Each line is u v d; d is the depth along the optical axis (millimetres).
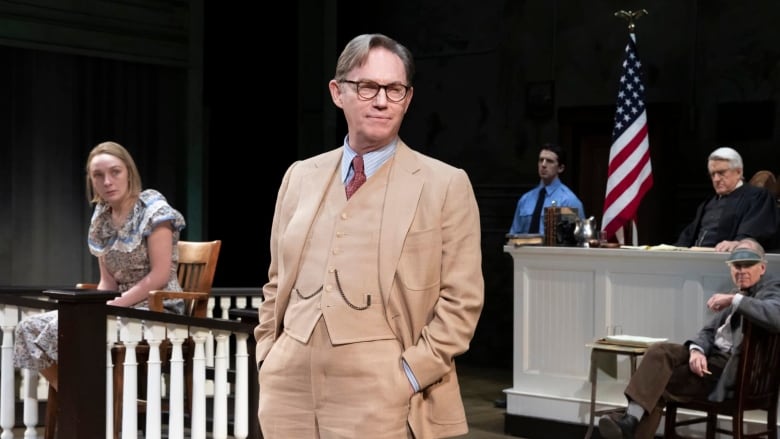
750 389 4504
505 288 9359
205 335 4258
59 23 8867
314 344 2062
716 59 8141
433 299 2096
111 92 9344
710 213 5695
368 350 2031
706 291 5059
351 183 2158
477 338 9523
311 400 2072
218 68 11141
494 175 9500
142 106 9562
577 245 5664
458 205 2115
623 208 6316
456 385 2162
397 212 2088
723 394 4543
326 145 10695
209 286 4734
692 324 5105
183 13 9758
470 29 9664
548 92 9094
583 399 5539
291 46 10797
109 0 9188
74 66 9078
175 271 4543
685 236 5863
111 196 4379
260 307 2299
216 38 11117
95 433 3734
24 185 8805
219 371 4363
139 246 4410
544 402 5699
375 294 2057
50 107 8938
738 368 4465
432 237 2084
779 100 7801
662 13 8430
